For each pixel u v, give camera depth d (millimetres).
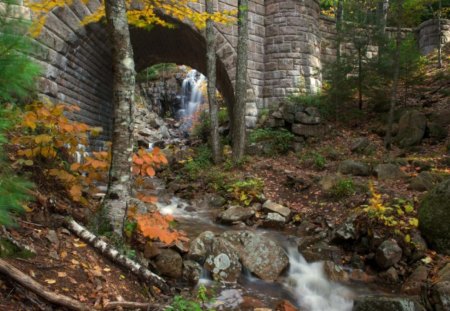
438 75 16828
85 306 3064
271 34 16219
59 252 3668
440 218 6250
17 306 2707
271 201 8922
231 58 15406
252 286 5422
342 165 10359
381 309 4316
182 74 32562
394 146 12359
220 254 5633
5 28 2023
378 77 14414
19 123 5008
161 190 10578
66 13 10094
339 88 14680
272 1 16203
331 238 7066
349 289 5637
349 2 15555
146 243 5023
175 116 31406
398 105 14828
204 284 5156
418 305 4340
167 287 4352
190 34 14742
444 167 9773
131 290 3816
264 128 14984
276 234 7645
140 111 25844
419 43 22781
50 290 2979
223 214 8281
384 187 8602
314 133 14047
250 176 10656
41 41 9031
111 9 4574
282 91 15875
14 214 3736
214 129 12680
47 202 4320
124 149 4668
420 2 14516
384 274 6000
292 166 11852
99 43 12227
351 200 8266
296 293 5402
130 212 5066
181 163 13078
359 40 14836
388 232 6504
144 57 19672
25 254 3314
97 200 6047
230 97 16844
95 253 4023
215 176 10703
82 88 12344
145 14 8672
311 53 16359
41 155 5000
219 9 14977
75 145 5129
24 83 2146
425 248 6180
